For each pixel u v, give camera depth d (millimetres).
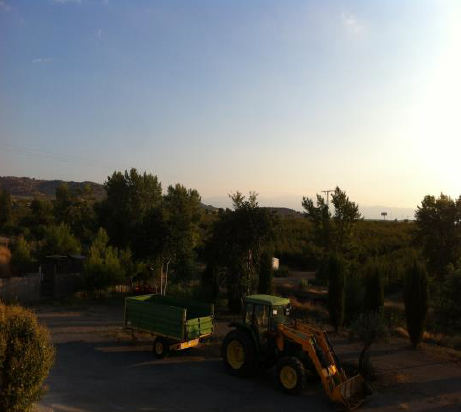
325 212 30469
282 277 43781
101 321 18422
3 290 21406
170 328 13430
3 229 56781
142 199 48344
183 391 10734
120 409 9422
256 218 19844
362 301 20625
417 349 15547
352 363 13102
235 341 12180
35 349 7176
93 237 39594
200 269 31797
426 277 15836
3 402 6766
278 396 10562
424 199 37812
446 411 10000
